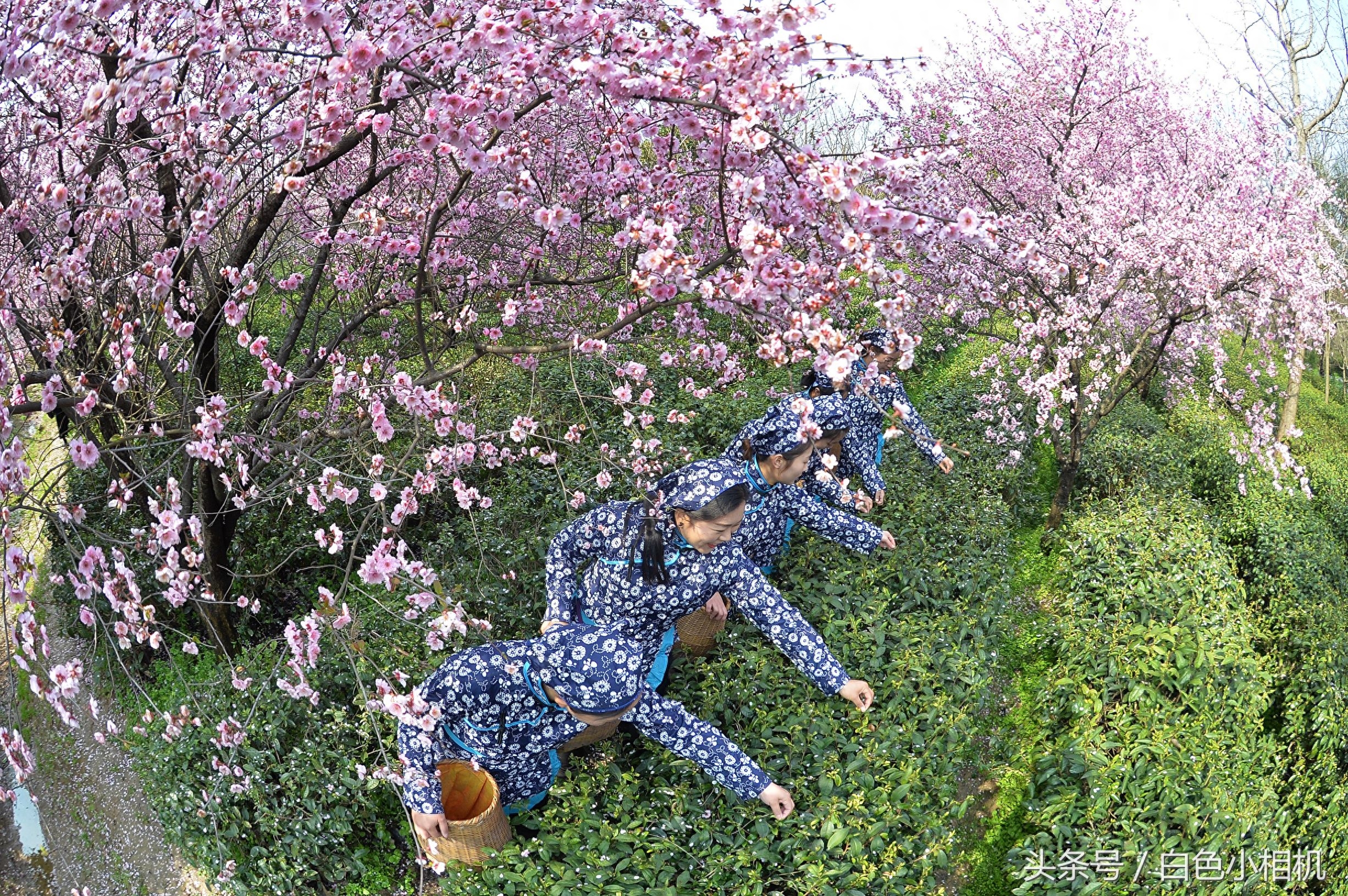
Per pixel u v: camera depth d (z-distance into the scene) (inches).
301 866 143.9
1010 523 252.7
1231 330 235.3
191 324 135.0
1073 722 167.6
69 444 110.9
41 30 103.0
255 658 175.8
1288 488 230.8
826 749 141.3
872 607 176.4
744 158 123.5
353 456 163.5
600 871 117.7
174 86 114.0
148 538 136.3
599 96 132.4
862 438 203.3
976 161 283.1
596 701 113.7
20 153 165.0
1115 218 223.5
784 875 122.5
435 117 112.9
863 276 124.0
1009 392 283.9
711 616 154.0
